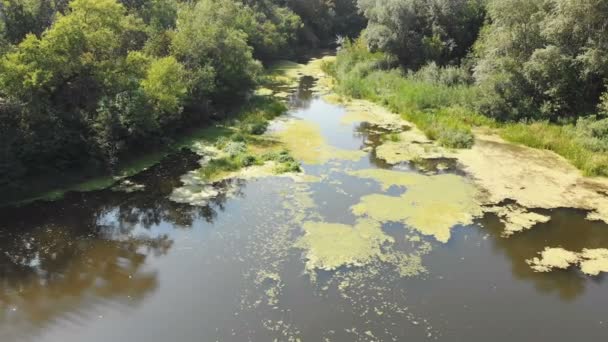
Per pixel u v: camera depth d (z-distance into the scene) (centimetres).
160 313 1410
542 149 2767
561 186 2280
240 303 1449
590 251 1758
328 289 1517
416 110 3428
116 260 1669
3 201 2009
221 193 2162
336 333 1330
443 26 4353
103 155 2284
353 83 4141
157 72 2636
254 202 2080
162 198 2109
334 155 2644
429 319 1390
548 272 1631
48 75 2131
